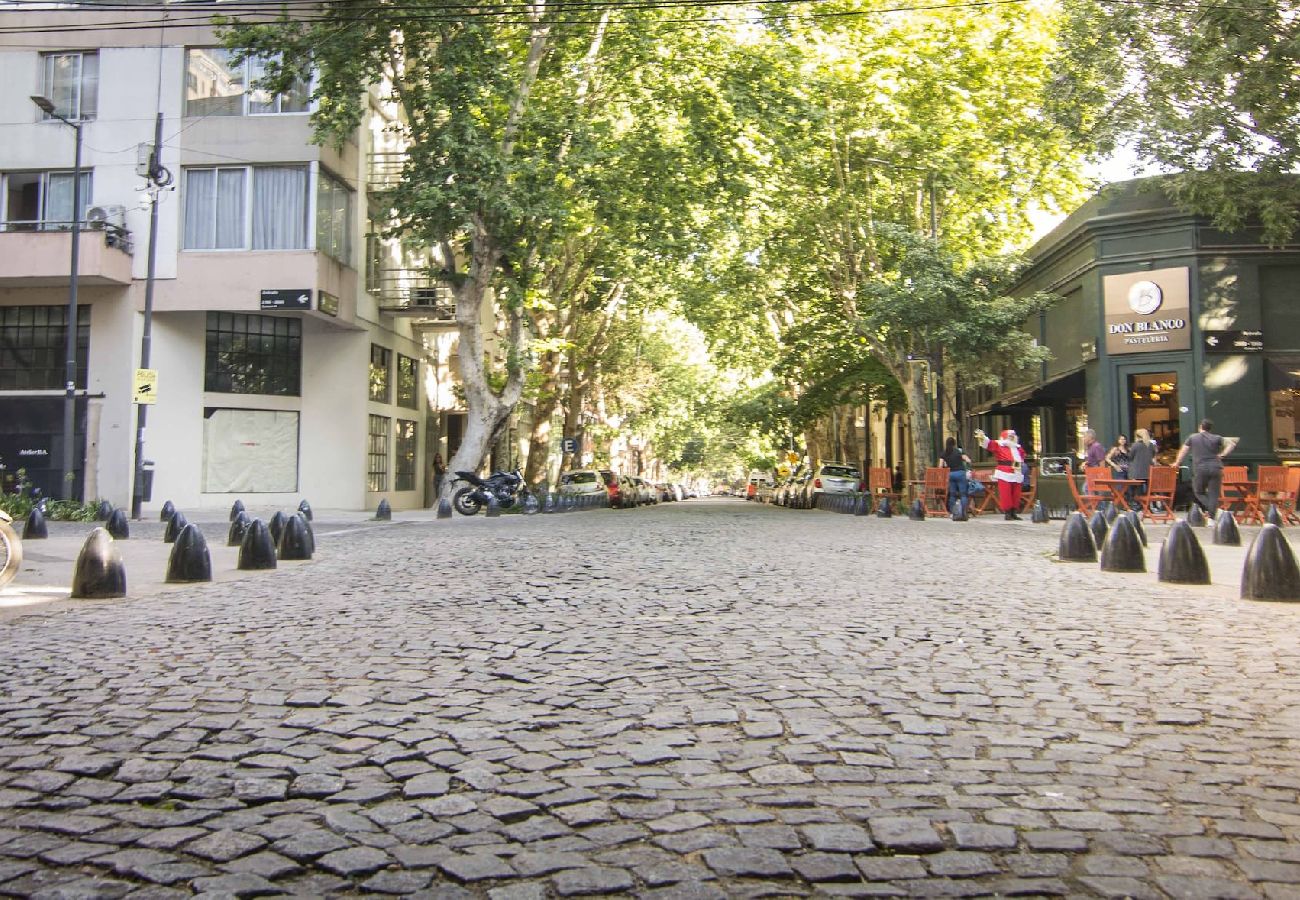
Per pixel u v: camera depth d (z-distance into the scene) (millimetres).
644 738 4457
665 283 33031
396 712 4910
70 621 7797
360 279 29750
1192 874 2994
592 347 39219
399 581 10297
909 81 26812
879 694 5262
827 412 36031
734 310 36969
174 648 6602
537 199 24375
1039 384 28672
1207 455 18000
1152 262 24531
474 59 23344
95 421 27000
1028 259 28609
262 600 8938
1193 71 17578
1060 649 6473
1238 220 21359
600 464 61062
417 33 23953
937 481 24984
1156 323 24359
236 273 26641
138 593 9508
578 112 25547
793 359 34656
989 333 26109
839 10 25359
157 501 27078
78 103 27531
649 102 27156
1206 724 4664
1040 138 24828
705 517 25156
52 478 27156
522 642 6754
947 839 3268
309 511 21484
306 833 3338
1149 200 24688
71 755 4203
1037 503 21312
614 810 3549
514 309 26984
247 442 28672
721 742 4387
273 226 26953
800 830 3350
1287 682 5504
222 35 23703
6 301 27375
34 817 3498
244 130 26906
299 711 4949
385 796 3715
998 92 26766
